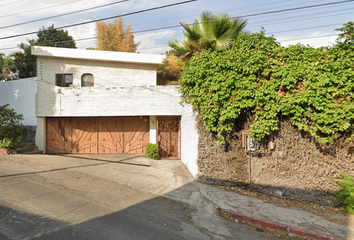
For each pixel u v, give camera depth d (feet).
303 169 21.67
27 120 38.58
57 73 39.04
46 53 37.45
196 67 23.44
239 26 30.09
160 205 18.70
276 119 21.53
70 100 35.42
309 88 19.99
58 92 35.55
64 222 14.51
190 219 16.76
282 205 20.58
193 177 26.71
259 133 21.95
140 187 22.57
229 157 24.11
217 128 23.26
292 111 20.38
